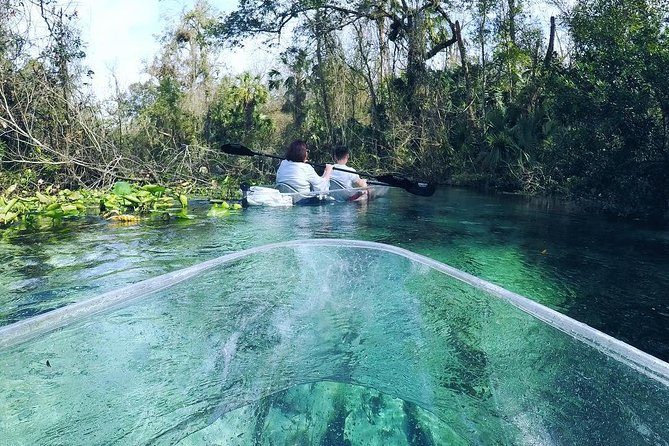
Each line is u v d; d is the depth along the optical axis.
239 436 1.20
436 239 4.75
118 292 1.83
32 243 4.54
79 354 1.46
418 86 15.30
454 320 1.64
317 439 1.18
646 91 6.78
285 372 1.43
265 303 1.75
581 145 7.51
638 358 1.39
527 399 1.28
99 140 10.05
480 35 15.01
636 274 3.65
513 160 11.14
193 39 18.27
